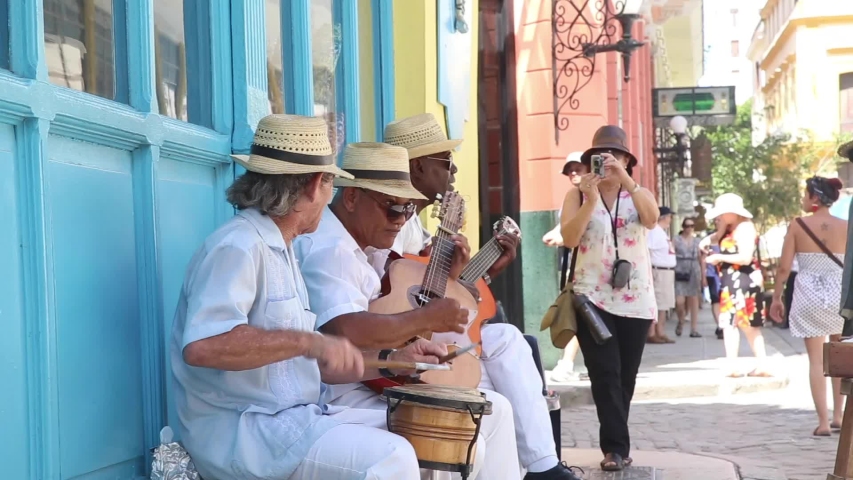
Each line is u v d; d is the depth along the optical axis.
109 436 3.30
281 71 5.03
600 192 6.41
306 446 3.18
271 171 3.31
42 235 2.93
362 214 4.23
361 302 3.83
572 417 9.31
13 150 2.88
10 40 2.91
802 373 12.27
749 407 9.77
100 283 3.28
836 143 36.41
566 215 6.39
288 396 3.31
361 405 3.91
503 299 11.03
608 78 15.20
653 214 6.27
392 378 3.93
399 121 4.94
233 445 3.23
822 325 8.07
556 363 11.17
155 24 3.75
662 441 8.06
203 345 3.01
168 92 3.86
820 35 42.69
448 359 3.89
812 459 7.34
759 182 33.06
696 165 22.67
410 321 3.75
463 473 3.40
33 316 2.92
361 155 4.17
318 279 3.81
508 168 10.92
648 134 24.42
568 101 11.42
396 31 6.86
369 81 6.55
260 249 3.24
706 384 10.58
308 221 3.46
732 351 11.10
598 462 6.70
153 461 3.36
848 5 42.09
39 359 2.92
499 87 10.94
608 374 6.29
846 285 6.66
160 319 3.59
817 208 8.20
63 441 3.05
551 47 11.07
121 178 3.44
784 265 8.24
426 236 5.49
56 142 3.08
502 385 4.80
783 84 48.72
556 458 4.77
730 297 11.03
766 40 57.31
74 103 3.08
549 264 11.10
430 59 7.01
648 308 6.35
